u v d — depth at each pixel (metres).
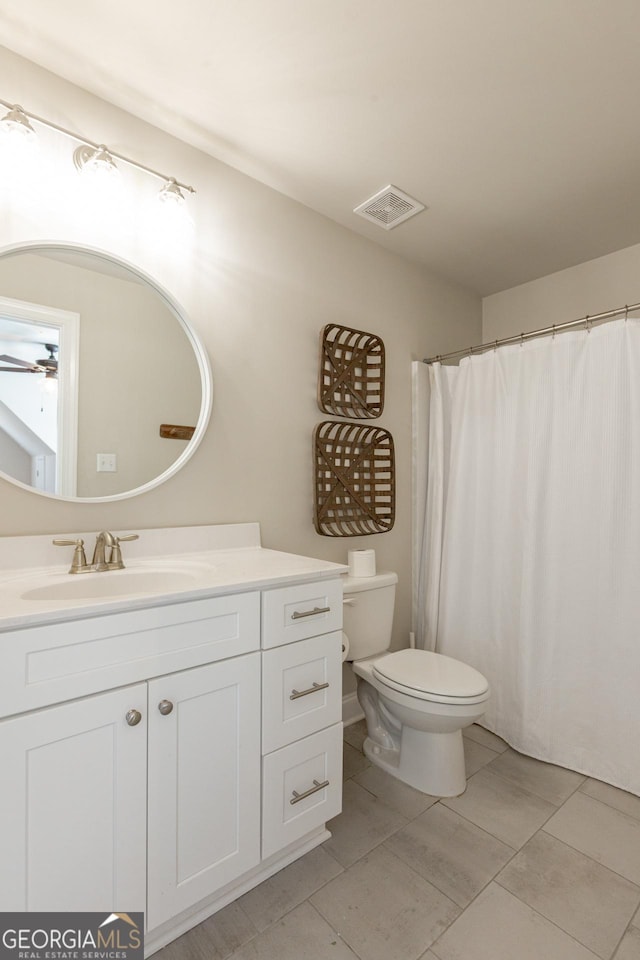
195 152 1.73
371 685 1.96
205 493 1.73
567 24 1.25
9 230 1.34
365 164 1.81
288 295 2.00
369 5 1.21
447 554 2.31
